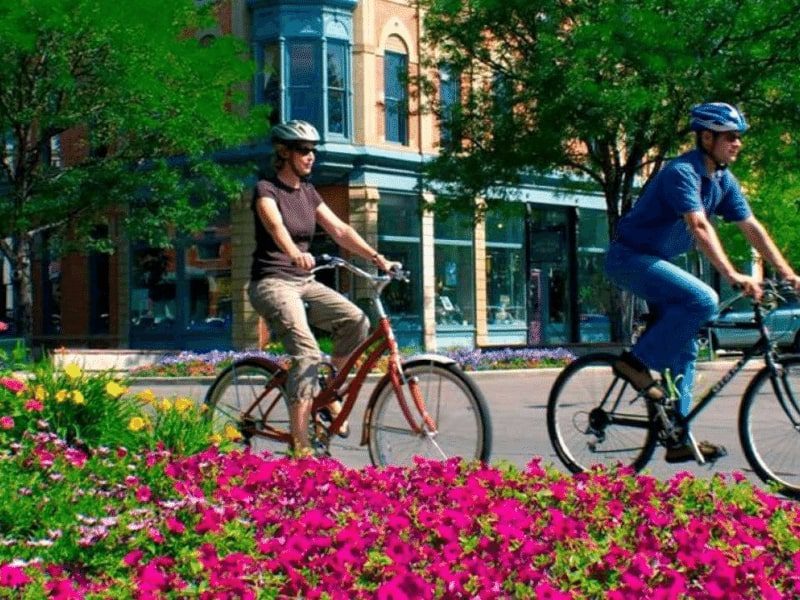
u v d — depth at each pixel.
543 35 25.39
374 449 7.46
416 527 5.28
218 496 6.11
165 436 7.72
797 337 23.02
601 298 39.62
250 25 32.50
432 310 33.72
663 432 7.25
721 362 21.80
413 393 7.30
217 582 4.39
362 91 32.47
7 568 4.27
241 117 29.25
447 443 7.22
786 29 24.80
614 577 4.49
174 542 5.12
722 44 25.38
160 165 28.27
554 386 7.70
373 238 32.41
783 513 5.81
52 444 7.33
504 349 29.27
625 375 7.38
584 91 24.78
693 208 7.06
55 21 24.56
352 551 4.69
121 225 30.12
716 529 5.36
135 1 25.38
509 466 6.81
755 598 4.32
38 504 5.66
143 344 34.66
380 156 32.41
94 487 6.34
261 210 7.70
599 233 39.75
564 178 30.20
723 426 11.66
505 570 4.50
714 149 7.14
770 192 30.52
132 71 26.20
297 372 7.64
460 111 29.38
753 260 31.12
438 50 32.47
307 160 7.85
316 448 7.66
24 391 7.88
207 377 23.41
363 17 32.53
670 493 6.16
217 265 33.38
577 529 5.14
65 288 36.75
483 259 35.56
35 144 28.70
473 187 28.94
